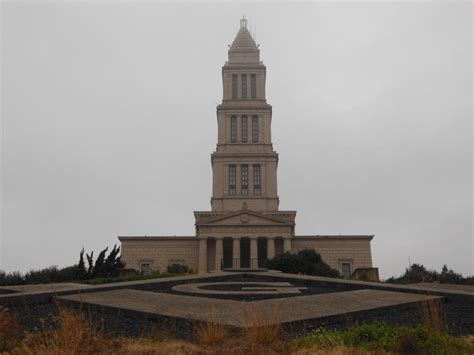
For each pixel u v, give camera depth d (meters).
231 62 117.62
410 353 10.98
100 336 11.80
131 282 24.39
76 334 10.91
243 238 93.94
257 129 112.00
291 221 97.44
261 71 116.12
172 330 13.48
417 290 20.77
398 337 11.45
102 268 43.81
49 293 18.86
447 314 16.95
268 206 104.62
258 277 30.39
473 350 11.38
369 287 23.73
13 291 22.72
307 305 15.94
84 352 10.61
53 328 14.02
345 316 15.01
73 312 14.87
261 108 112.62
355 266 93.44
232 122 112.50
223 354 10.66
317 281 26.94
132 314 15.38
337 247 94.69
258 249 98.25
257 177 107.50
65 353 10.12
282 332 12.69
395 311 16.89
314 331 13.23
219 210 104.19
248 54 118.12
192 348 11.24
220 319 13.16
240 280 30.12
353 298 17.97
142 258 94.19
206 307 15.39
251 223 92.94
